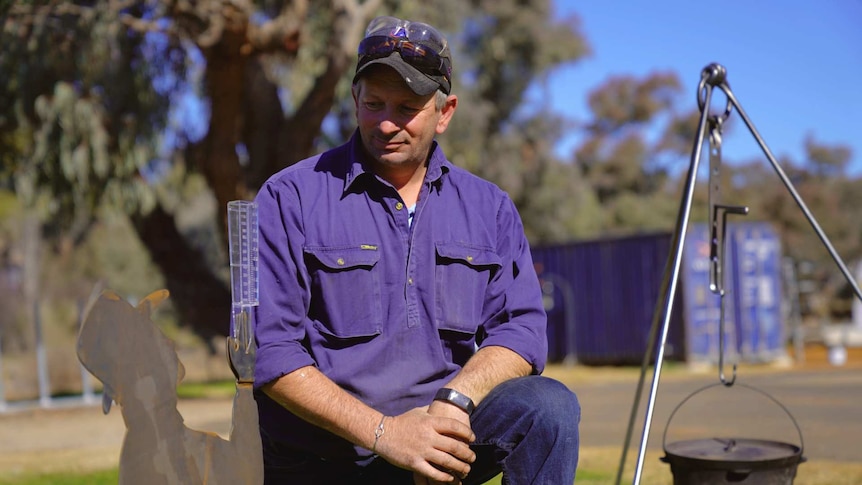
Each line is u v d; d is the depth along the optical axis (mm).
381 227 2479
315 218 2465
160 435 1954
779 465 3035
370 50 2395
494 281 2607
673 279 3014
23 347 28188
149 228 16172
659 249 15953
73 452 7016
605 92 45469
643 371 3746
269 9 13242
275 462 2518
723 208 3408
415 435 2230
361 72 2377
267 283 2412
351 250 2443
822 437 6430
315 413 2268
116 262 31734
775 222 39344
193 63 12492
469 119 23766
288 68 14758
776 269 16203
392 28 2406
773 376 12805
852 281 3252
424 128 2447
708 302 15516
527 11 26266
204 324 16781
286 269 2418
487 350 2441
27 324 29109
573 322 17422
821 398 9281
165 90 12453
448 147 23578
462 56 24734
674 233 3326
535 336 2506
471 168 24266
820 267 37375
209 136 12273
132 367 1917
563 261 17641
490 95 26875
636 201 41781
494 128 26859
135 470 1897
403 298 2459
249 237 2215
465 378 2354
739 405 8781
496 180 26531
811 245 38125
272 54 12094
